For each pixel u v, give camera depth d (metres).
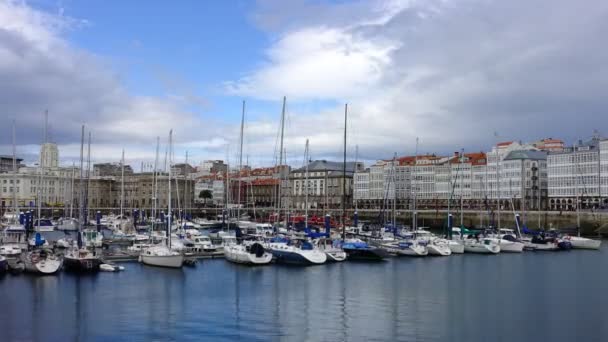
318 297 59.19
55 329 45.97
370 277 72.81
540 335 45.22
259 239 94.88
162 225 134.00
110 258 82.50
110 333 44.88
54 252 82.62
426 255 97.38
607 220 148.62
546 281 70.69
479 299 58.81
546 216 162.88
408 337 44.31
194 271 75.62
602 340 43.97
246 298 58.34
